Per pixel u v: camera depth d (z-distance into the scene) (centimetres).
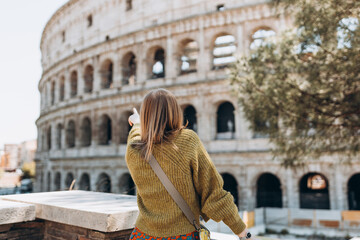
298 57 1558
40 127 7281
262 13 3778
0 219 566
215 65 4803
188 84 4088
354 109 1430
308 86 1553
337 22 1401
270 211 3325
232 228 334
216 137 4012
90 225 521
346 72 1385
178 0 4403
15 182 10956
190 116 4441
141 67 4650
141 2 4775
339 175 3347
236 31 3916
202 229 337
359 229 2958
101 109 5072
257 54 1708
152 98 348
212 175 338
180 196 332
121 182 4703
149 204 341
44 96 7094
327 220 3092
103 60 5156
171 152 329
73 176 5388
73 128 5859
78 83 5581
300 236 2975
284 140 1625
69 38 6056
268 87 1589
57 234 624
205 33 4138
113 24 5138
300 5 1529
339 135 1522
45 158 6638
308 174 4125
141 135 352
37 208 622
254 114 1619
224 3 4062
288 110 1566
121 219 518
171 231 328
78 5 5850
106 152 4891
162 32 4450
